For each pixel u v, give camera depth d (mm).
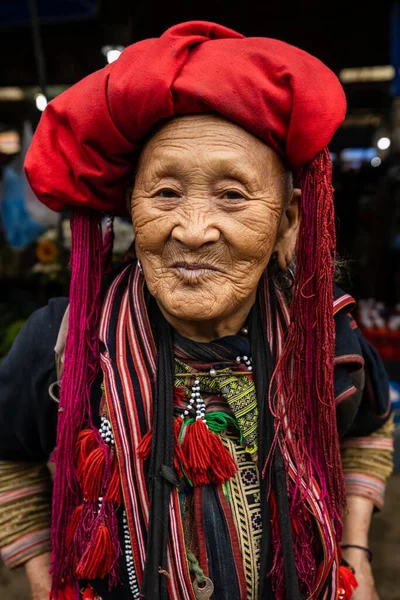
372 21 2686
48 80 2994
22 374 829
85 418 760
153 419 723
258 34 2701
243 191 655
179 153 644
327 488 773
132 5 2506
